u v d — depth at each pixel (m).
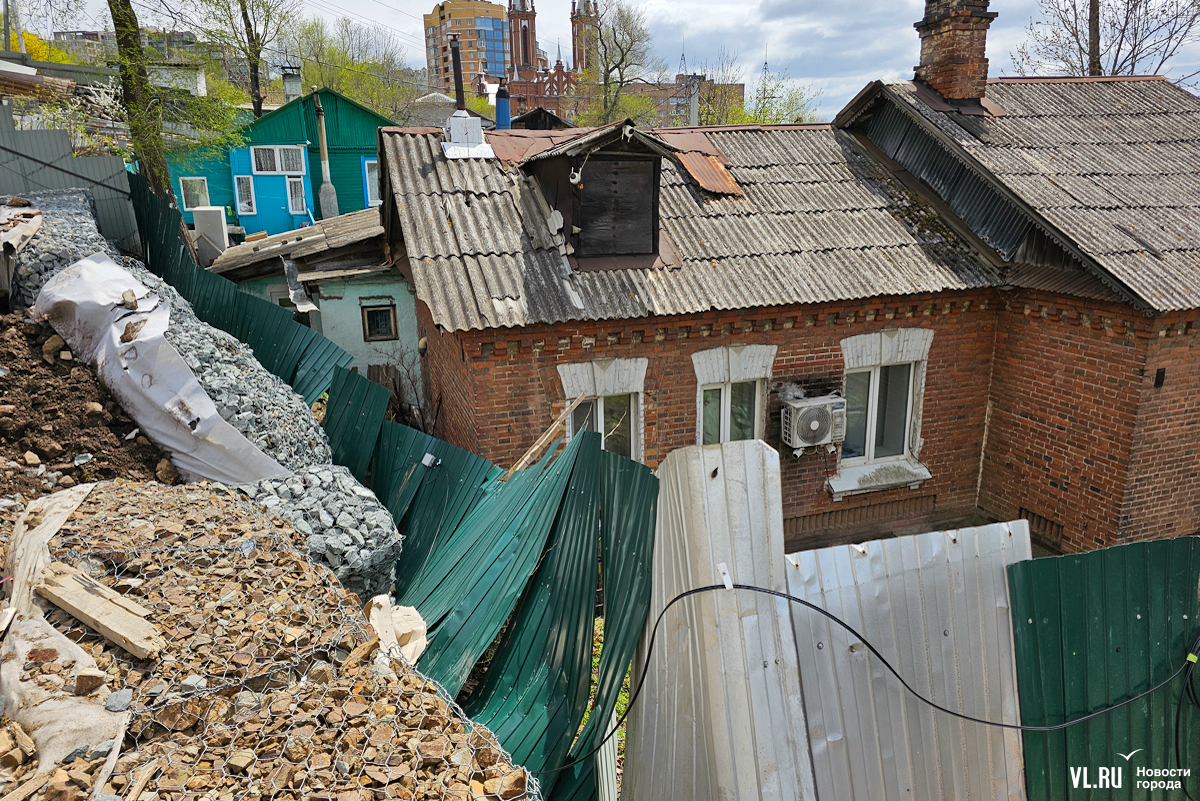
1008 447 9.65
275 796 2.70
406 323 12.05
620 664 4.14
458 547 5.55
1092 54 20.47
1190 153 10.26
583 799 3.92
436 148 9.60
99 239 8.33
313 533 5.29
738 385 9.09
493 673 4.33
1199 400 8.18
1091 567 4.38
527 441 8.16
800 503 9.50
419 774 2.95
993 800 4.36
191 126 16.86
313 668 3.48
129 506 4.66
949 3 10.10
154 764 2.76
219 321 9.38
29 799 2.53
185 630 3.52
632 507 4.34
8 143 9.72
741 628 3.73
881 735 4.06
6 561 4.16
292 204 24.34
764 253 8.90
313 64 41.03
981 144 9.64
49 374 6.11
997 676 4.32
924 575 4.16
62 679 3.12
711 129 11.00
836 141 11.23
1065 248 8.27
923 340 9.32
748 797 3.70
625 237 8.48
